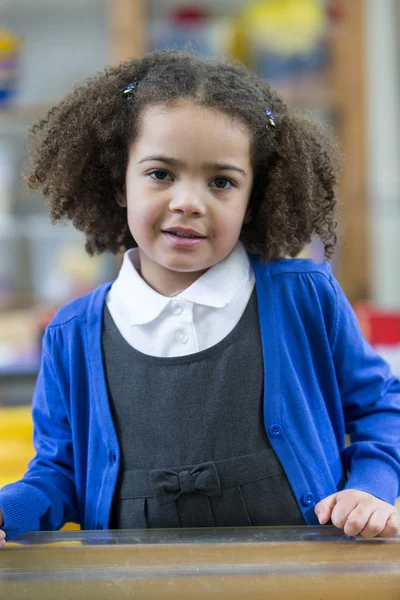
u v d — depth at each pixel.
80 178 1.01
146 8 2.18
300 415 0.89
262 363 0.88
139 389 0.89
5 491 0.87
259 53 2.05
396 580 0.71
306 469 0.87
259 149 0.93
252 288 0.93
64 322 0.96
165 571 0.71
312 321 0.93
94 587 0.71
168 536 0.76
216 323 0.89
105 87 0.98
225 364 0.88
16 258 2.19
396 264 2.22
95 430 0.91
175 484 0.86
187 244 0.86
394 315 1.76
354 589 0.70
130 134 0.92
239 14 2.22
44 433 0.98
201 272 0.92
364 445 0.90
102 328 0.94
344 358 0.95
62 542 0.75
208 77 0.90
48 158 1.02
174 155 0.84
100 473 0.91
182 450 0.86
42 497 0.89
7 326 2.02
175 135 0.84
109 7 2.23
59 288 2.16
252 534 0.76
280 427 0.87
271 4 2.06
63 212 1.04
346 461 0.94
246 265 0.94
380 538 0.75
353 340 0.95
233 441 0.86
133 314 0.91
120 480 0.89
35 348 1.86
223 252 0.88
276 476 0.87
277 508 0.86
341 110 2.12
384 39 2.28
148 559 0.72
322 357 0.93
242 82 0.92
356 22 2.09
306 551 0.73
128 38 2.07
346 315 0.96
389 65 2.28
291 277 0.94
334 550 0.73
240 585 0.71
